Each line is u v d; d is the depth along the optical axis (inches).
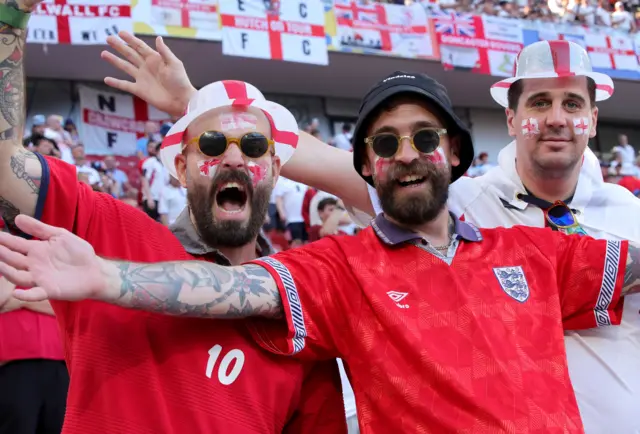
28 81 382.0
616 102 502.3
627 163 466.0
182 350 65.1
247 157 73.5
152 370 63.9
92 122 382.3
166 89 83.0
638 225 89.7
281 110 82.2
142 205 292.5
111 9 320.5
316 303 64.9
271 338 65.5
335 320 65.6
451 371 60.5
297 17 366.0
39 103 380.2
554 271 69.6
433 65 432.8
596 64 439.2
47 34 307.0
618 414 77.7
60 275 54.6
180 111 83.2
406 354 62.2
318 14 373.7
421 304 64.7
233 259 75.0
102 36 316.2
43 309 103.9
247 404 64.1
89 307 66.0
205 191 72.7
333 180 95.7
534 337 65.1
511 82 90.5
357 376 64.2
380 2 412.8
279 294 64.2
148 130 370.9
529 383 61.7
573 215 89.4
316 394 70.2
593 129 89.7
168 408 63.2
